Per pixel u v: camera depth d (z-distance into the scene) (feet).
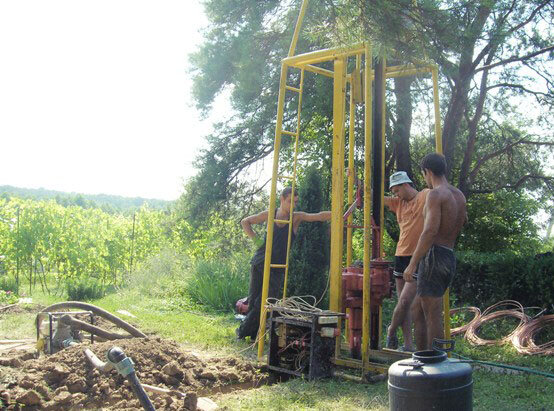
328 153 47.42
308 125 51.88
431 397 11.16
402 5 18.69
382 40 18.54
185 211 57.98
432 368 11.45
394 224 48.21
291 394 16.38
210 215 58.18
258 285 24.57
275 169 21.53
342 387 17.39
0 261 48.85
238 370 19.04
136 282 47.21
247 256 46.01
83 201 280.92
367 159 18.97
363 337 18.57
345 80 21.04
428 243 17.20
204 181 55.83
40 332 20.81
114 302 39.78
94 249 51.72
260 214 24.59
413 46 19.22
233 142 56.44
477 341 25.76
